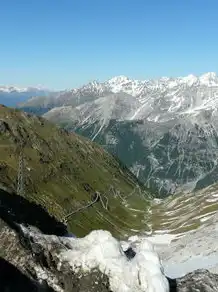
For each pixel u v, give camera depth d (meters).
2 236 42.09
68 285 40.66
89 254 42.97
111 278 41.44
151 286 40.75
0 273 38.72
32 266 40.75
